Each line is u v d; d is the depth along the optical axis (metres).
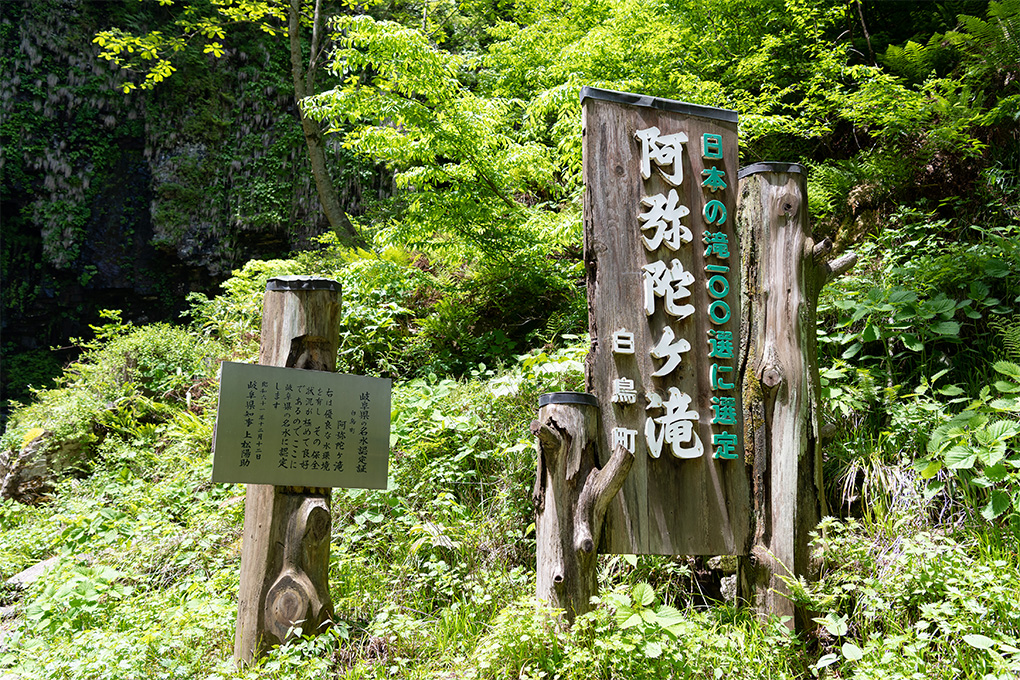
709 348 3.37
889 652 2.61
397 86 6.43
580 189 6.48
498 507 3.95
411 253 7.57
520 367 4.79
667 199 3.41
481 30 11.44
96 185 14.82
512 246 6.29
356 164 13.19
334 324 3.34
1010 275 4.18
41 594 3.65
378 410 3.37
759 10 6.76
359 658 2.95
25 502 6.31
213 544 4.13
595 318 3.27
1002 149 5.27
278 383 3.16
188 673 2.88
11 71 14.24
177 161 14.46
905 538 3.23
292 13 10.02
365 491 4.10
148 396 7.03
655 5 6.94
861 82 6.42
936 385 4.05
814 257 3.41
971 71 5.51
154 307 15.12
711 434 3.30
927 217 5.10
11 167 14.12
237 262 14.35
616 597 2.68
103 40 10.23
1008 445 3.42
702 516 3.22
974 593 2.81
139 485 5.26
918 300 4.17
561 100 6.34
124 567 4.03
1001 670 2.50
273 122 14.69
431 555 3.66
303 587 3.05
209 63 14.85
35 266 14.79
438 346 6.23
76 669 2.74
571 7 8.29
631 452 3.15
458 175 6.24
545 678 2.65
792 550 3.14
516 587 3.36
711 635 2.85
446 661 2.87
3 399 14.09
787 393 3.28
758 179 3.47
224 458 2.99
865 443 3.76
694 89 6.13
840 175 5.65
